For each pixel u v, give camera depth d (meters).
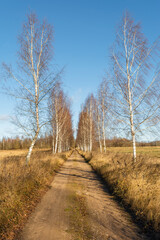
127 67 9.12
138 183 6.34
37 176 8.05
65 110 25.23
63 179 10.08
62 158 21.41
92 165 16.08
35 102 10.25
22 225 4.20
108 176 9.38
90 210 5.32
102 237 3.66
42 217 4.70
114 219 4.66
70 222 4.41
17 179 6.21
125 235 3.79
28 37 10.12
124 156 12.28
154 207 4.67
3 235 3.64
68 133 35.94
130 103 9.01
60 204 5.81
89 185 8.66
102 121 19.98
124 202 5.93
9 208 4.62
